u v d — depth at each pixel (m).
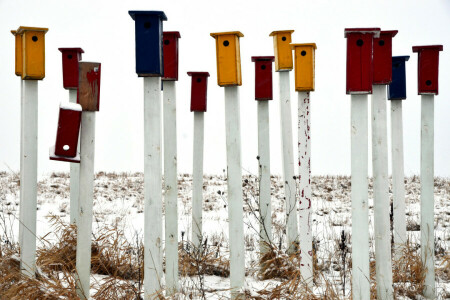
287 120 5.82
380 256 3.99
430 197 4.73
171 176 4.60
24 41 4.32
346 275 5.38
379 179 4.01
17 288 3.95
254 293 4.14
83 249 4.10
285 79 5.82
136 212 11.60
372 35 3.53
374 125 4.04
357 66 3.54
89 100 4.07
